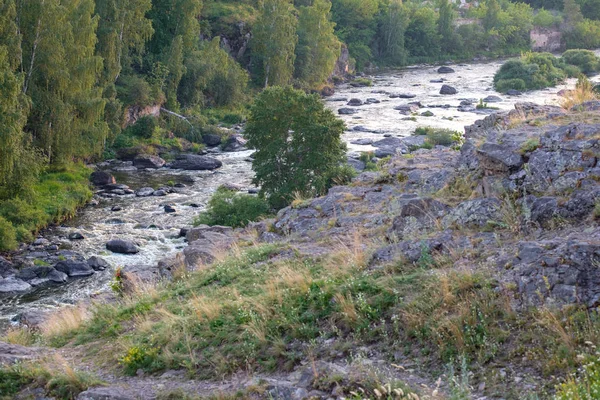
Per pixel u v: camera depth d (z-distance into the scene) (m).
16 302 27.61
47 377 10.11
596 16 162.00
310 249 13.87
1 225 33.97
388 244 12.28
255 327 10.19
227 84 77.62
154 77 69.12
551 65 97.56
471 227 11.47
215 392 8.89
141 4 66.50
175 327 11.24
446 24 137.75
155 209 42.16
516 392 7.32
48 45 47.19
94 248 34.66
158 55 73.56
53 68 47.34
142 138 60.22
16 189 39.28
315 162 35.09
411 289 9.81
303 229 16.33
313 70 95.31
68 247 34.69
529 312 8.38
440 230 11.79
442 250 10.77
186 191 46.72
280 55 86.44
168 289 14.66
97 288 29.31
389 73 116.56
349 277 10.88
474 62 132.38
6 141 37.00
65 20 50.31
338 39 116.62
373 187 17.62
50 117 47.47
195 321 11.16
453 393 7.29
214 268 14.88
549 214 10.48
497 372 7.73
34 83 47.62
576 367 7.38
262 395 8.48
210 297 12.52
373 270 10.85
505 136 12.89
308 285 10.88
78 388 9.66
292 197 34.69
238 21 95.31
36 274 30.28
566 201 10.45
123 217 40.28
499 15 145.62
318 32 96.25
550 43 149.25
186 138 63.44
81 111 50.31
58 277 30.12
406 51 130.00
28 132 47.47
